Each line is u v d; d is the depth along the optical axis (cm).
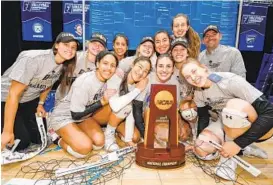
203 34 197
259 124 153
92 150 194
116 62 186
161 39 194
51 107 208
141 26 195
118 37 194
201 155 178
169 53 195
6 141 178
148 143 172
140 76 195
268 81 212
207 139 176
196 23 196
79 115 185
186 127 206
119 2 191
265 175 165
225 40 201
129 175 161
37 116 195
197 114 192
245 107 155
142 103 199
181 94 197
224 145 161
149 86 198
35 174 160
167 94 167
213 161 181
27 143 196
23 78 175
